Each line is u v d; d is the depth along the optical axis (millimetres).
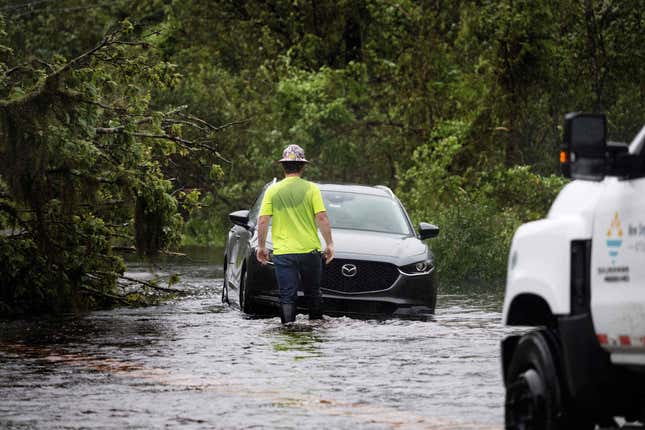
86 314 29062
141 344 22500
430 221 46156
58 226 28984
